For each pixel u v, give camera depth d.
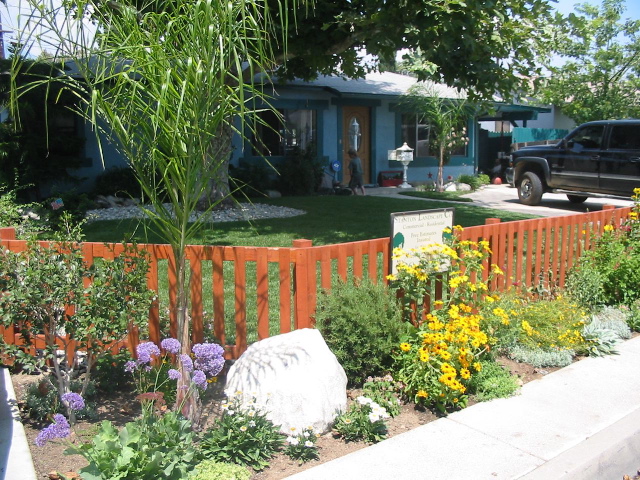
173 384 4.48
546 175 15.14
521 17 9.88
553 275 7.07
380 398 4.46
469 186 20.83
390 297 5.00
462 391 4.55
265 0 3.68
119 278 4.12
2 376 4.70
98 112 3.54
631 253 7.16
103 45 3.65
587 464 3.80
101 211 12.49
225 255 4.74
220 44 3.36
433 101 18.98
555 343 5.64
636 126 13.41
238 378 4.18
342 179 19.89
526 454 3.88
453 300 5.26
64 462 3.60
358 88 19.47
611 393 4.89
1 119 12.61
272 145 17.91
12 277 4.06
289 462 3.72
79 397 3.38
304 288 4.71
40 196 13.52
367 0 9.10
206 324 5.24
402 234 5.27
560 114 29.02
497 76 10.30
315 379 4.06
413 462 3.75
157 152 3.54
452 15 8.84
